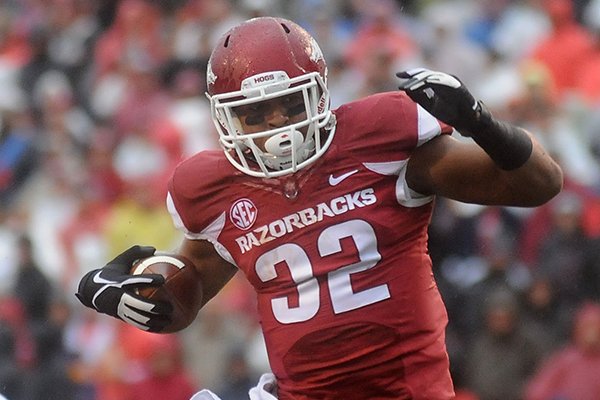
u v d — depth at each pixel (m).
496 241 30.59
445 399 14.34
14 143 39.66
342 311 14.12
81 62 44.50
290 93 13.82
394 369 14.20
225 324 30.92
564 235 30.45
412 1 44.06
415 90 13.12
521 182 13.75
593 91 37.44
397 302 14.15
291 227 14.20
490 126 13.28
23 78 44.59
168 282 15.10
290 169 13.98
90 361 32.09
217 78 14.09
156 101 40.50
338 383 14.30
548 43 38.34
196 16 43.88
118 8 46.97
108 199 37.19
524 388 29.16
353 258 14.07
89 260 35.69
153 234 34.97
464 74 38.81
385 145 13.99
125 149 38.47
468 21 41.94
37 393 31.84
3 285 34.00
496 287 29.59
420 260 14.32
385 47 36.88
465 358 29.58
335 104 35.94
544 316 29.72
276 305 14.43
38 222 37.19
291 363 14.45
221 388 30.61
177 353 29.92
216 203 14.54
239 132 14.09
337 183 14.08
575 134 34.72
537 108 33.34
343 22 42.06
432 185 14.08
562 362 28.83
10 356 32.25
